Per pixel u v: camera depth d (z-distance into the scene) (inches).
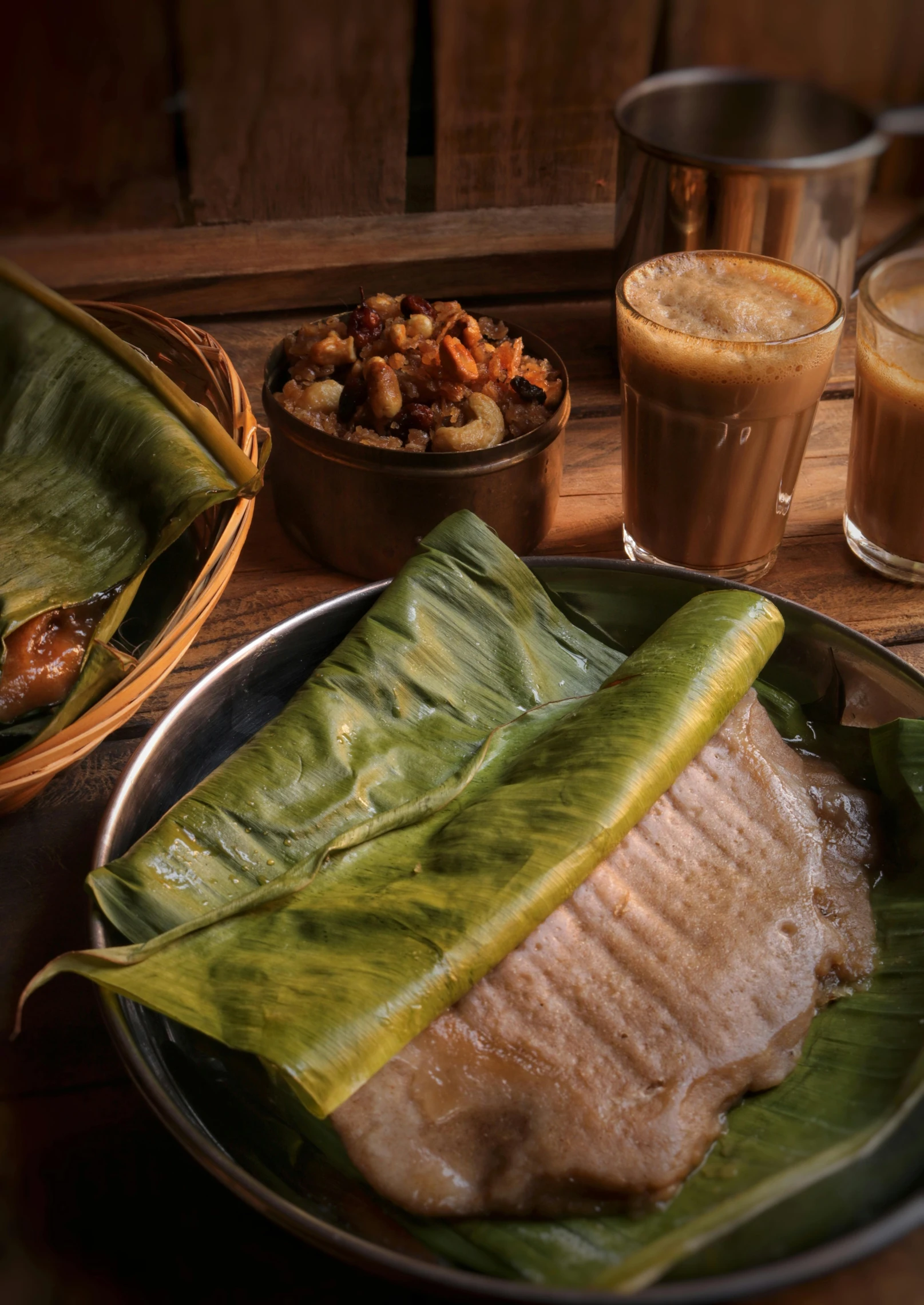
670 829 20.1
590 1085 18.4
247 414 23.8
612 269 30.0
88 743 20.8
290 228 30.4
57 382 23.3
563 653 23.1
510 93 29.5
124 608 22.4
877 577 26.4
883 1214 17.0
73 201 20.3
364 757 21.4
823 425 29.4
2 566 21.9
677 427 24.3
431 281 31.1
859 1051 19.2
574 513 27.5
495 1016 18.7
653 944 19.3
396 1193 17.9
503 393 25.6
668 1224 17.9
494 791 20.5
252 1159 18.7
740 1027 19.0
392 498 24.6
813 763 21.8
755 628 21.4
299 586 25.9
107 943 19.4
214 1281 18.2
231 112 28.3
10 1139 19.2
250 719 22.4
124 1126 19.5
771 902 19.8
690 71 27.6
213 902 19.9
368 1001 18.2
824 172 26.4
